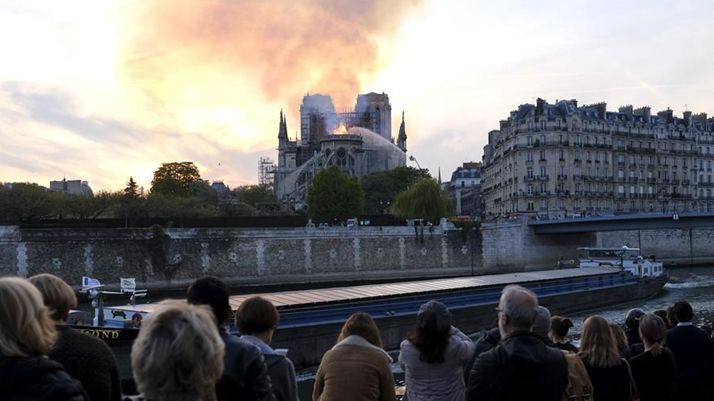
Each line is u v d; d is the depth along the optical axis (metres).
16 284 4.54
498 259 90.19
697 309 47.81
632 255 62.16
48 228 69.19
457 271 87.25
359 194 106.38
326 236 79.50
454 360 7.55
